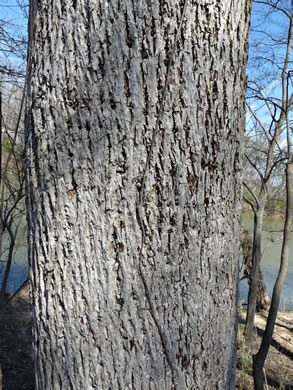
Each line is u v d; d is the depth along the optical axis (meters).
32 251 1.15
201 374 1.13
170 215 1.03
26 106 1.16
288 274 8.73
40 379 1.16
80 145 1.02
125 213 1.01
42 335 1.13
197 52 1.01
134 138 1.00
